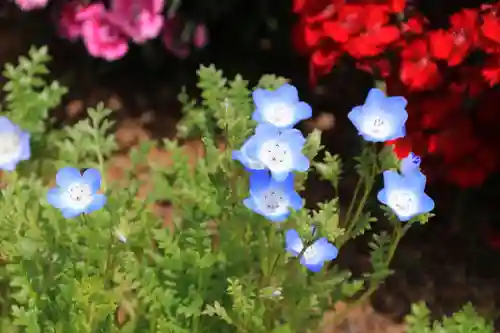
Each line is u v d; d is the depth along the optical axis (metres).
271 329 0.86
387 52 0.96
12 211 0.85
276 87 0.91
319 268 0.82
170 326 0.83
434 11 1.02
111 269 0.83
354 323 0.96
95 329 0.82
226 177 0.84
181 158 0.88
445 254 1.02
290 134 0.79
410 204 0.81
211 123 0.89
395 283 0.99
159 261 0.84
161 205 1.03
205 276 0.84
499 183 1.02
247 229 0.85
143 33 1.08
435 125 0.95
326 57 0.97
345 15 0.95
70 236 0.84
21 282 0.83
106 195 0.83
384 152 0.84
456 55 0.92
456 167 0.96
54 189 0.81
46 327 0.82
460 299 0.98
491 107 0.95
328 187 1.06
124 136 1.11
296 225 0.83
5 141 0.85
